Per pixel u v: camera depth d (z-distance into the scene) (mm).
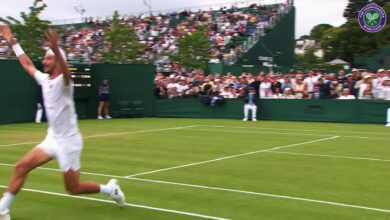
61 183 8297
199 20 42375
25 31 28344
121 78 24531
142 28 42500
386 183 8562
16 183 5727
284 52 40000
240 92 23297
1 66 20469
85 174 9375
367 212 6586
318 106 21672
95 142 14258
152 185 8328
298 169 9930
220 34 38875
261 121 22047
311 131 17531
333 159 11242
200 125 19922
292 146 13508
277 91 23031
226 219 6180
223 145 13672
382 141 14617
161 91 25406
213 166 10266
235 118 23328
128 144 13844
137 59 35062
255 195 7562
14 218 6184
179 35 39750
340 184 8461
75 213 6430
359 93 21172
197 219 6164
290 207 6828
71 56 32500
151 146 13438
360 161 10961
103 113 24062
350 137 15680
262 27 38094
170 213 6453
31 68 5762
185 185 8320
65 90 5473
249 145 13680
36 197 7277
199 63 34281
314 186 8281
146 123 20922
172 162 10781
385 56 30531
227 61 34719
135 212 6488
